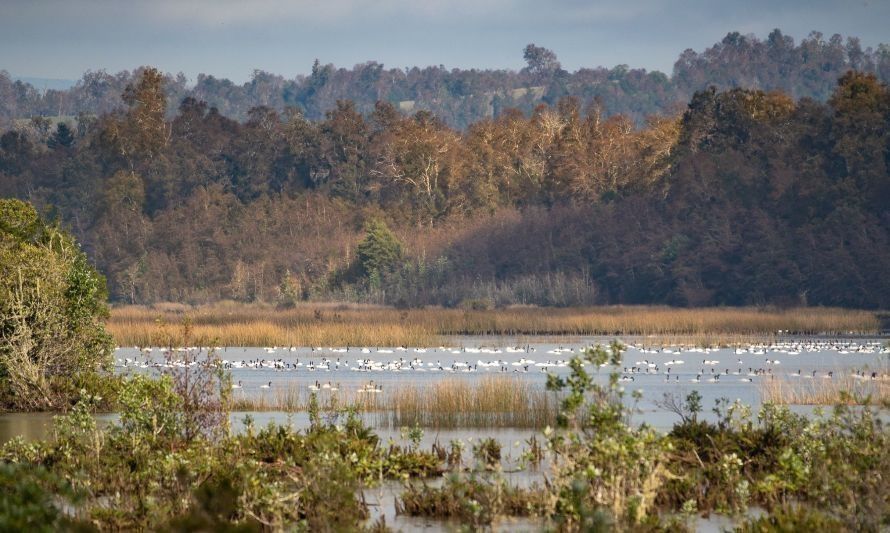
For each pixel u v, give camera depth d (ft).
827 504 238.48
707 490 272.72
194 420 317.01
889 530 229.86
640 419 432.25
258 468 258.57
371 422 428.56
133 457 291.38
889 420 346.74
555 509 230.07
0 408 464.65
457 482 259.19
